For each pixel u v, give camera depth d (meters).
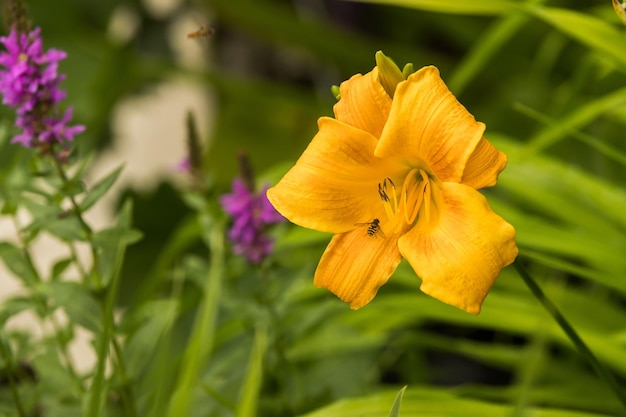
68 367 1.00
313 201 0.81
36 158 0.96
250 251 1.05
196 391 1.03
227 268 1.07
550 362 1.15
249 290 1.08
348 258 0.81
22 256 0.97
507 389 1.06
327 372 1.11
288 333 1.08
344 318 1.14
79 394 0.96
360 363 1.15
